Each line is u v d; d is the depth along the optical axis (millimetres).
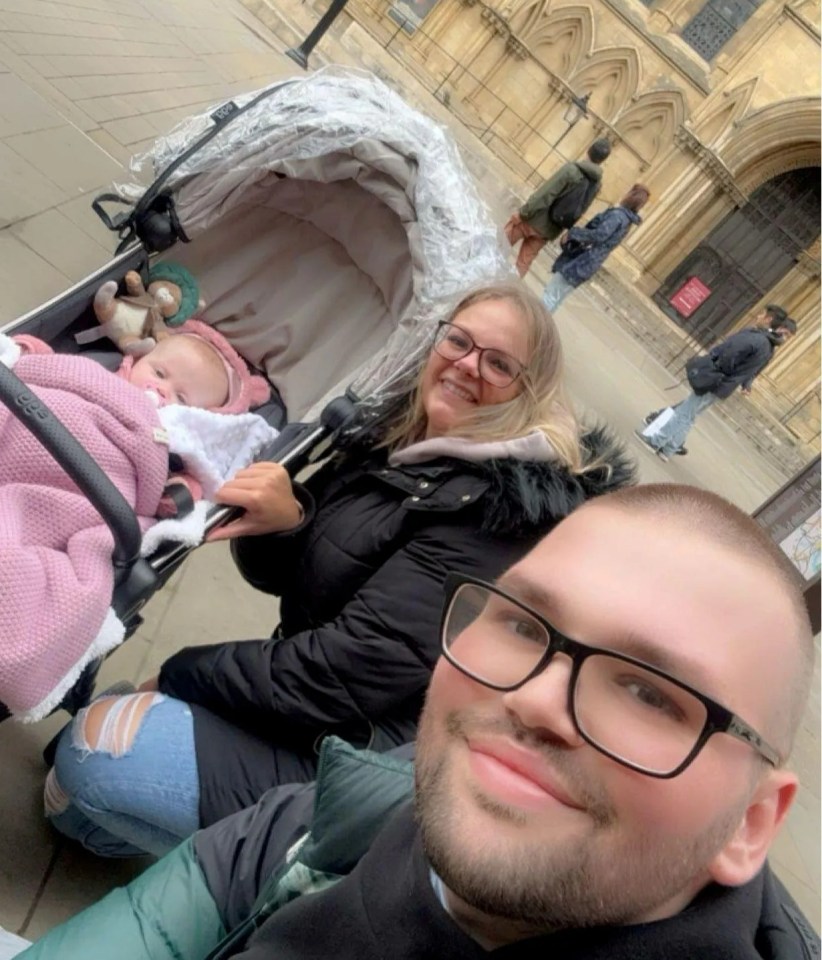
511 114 25906
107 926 1408
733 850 917
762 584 927
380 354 2436
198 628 3178
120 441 2002
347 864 1262
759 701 884
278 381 3008
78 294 2605
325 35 18156
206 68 9969
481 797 876
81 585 1638
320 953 1027
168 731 1914
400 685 1862
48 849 2162
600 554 960
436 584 1871
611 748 845
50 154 5141
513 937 917
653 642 877
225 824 1536
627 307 21047
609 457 2148
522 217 8000
